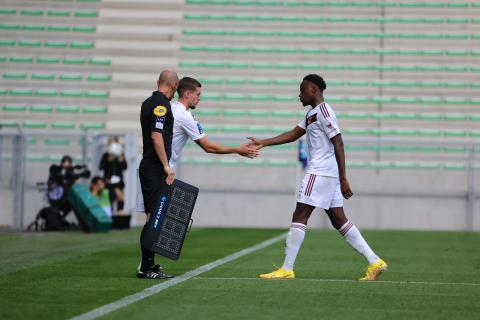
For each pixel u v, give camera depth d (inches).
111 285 1006.4
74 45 3132.4
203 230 2292.1
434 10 3147.1
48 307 828.6
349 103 2982.3
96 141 2394.2
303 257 1446.9
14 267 1222.9
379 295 943.7
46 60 3105.3
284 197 2571.4
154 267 1085.8
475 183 2508.6
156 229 1063.0
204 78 3058.6
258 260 1370.6
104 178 2251.5
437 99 2982.3
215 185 2596.0
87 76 3070.9
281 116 2977.4
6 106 3004.4
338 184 1101.7
